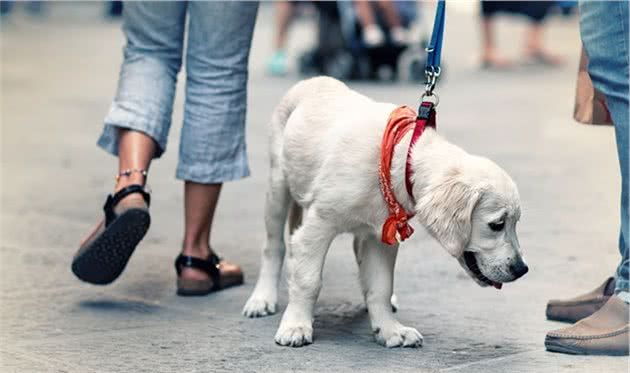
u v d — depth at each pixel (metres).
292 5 16.84
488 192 4.37
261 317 5.36
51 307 5.50
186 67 5.83
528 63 19.16
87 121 12.69
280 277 6.09
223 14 5.64
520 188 8.53
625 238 4.76
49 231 7.28
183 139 5.82
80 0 35.94
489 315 5.32
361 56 15.66
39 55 20.72
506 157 9.92
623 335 4.63
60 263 6.43
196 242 5.85
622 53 4.62
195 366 4.52
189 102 5.80
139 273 6.26
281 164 5.30
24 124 12.39
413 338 4.81
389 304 4.92
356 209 4.68
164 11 5.80
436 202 4.34
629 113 4.64
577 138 11.17
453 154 4.51
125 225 5.26
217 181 5.80
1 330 5.07
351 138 4.68
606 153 10.31
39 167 9.80
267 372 4.43
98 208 8.09
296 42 22.77
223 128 5.78
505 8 18.58
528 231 7.12
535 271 6.14
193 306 5.58
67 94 15.10
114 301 5.65
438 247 6.81
